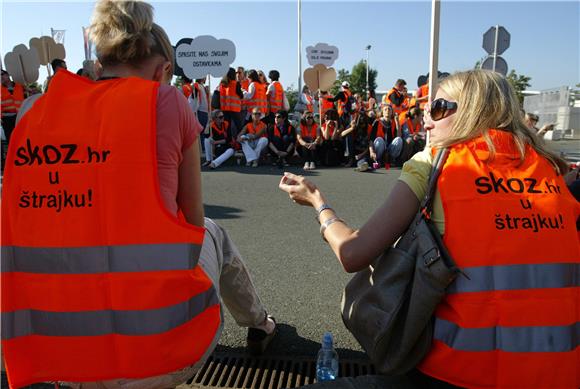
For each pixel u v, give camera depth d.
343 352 2.83
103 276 1.50
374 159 10.47
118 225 1.48
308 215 6.03
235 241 4.93
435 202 1.59
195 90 11.75
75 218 1.48
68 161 1.49
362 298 1.72
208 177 9.08
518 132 1.64
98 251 1.49
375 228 1.65
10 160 1.52
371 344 1.70
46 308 1.51
